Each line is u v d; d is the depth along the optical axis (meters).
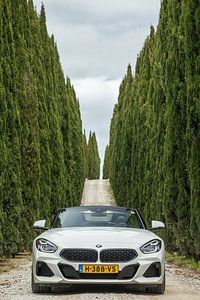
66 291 12.42
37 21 49.34
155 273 11.85
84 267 11.55
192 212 22.55
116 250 11.68
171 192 28.08
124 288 12.88
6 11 31.03
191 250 25.25
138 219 13.73
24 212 34.69
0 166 26.06
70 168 68.75
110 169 120.12
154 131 40.91
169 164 28.09
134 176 56.50
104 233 12.23
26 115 35.50
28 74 37.09
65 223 13.45
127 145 68.12
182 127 27.06
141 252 11.78
